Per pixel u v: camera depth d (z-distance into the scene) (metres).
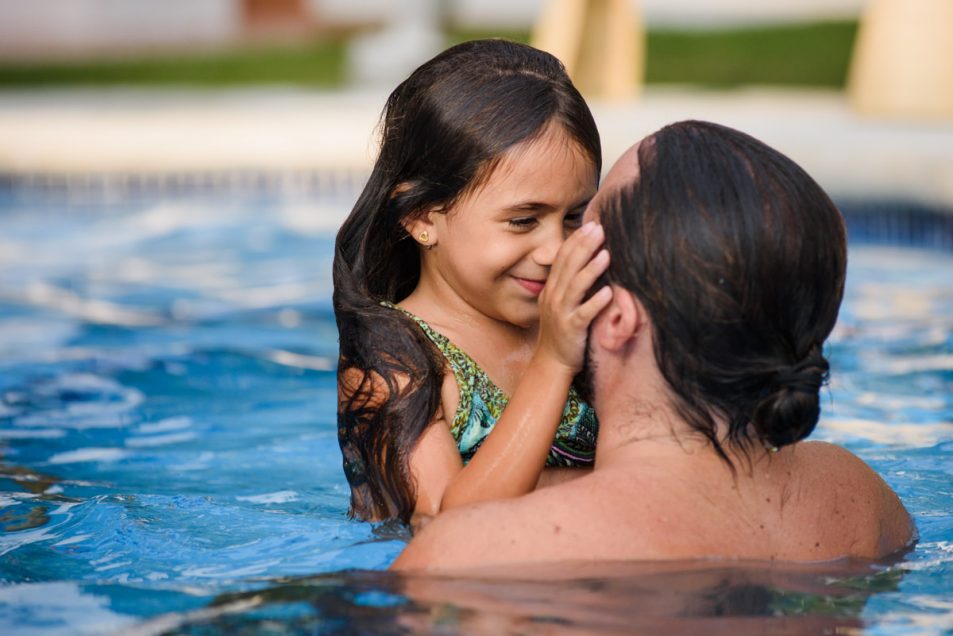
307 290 6.51
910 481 3.16
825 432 3.82
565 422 2.87
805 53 16.59
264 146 9.42
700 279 2.02
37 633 1.96
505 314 2.92
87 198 9.41
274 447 3.89
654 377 2.14
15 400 4.52
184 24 22.62
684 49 17.55
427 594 1.95
